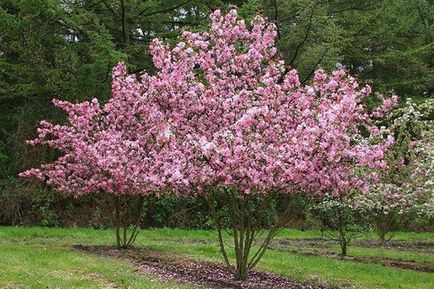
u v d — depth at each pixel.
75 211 20.59
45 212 19.59
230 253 13.13
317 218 17.61
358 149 8.77
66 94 18.91
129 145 11.71
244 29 10.44
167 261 11.34
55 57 19.23
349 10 29.20
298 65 22.95
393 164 14.80
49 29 19.58
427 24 31.91
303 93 9.46
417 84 28.41
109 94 18.88
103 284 8.05
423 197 13.36
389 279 10.48
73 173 13.61
